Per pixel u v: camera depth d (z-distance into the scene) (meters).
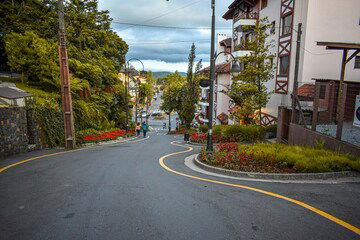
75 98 20.45
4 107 11.73
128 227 4.00
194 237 3.69
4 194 5.70
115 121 31.89
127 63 31.91
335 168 7.56
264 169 8.16
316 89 11.11
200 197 5.49
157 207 4.88
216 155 10.02
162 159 11.46
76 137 18.05
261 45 17.78
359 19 17.14
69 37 25.06
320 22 17.00
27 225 4.07
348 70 17.80
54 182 6.79
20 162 10.09
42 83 19.27
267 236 3.73
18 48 18.17
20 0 23.22
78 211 4.66
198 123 50.69
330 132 11.10
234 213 4.58
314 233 3.84
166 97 44.94
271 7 21.89
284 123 15.36
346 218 4.38
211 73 10.65
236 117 19.92
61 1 14.23
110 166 9.35
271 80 21.59
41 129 15.17
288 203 5.09
